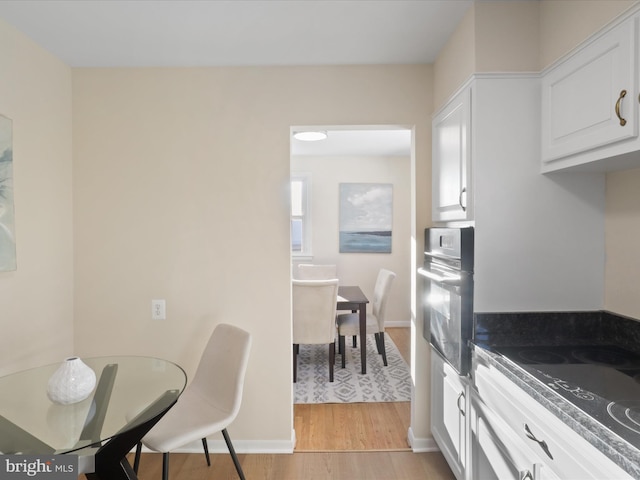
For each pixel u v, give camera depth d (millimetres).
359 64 2312
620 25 1201
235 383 1919
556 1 1562
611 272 1686
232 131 2320
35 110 2010
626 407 1085
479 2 1698
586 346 1658
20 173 1912
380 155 5227
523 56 1692
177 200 2326
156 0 1673
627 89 1175
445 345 1960
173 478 2119
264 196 2330
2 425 1278
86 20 1821
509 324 1713
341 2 1705
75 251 2328
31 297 1993
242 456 2324
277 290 2344
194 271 2342
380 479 2090
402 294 5297
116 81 2307
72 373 1445
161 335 2348
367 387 3314
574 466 1025
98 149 2314
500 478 1447
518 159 1700
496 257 1713
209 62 2266
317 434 2566
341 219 5254
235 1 1688
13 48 1863
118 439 1424
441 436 2121
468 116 1749
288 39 2016
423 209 2326
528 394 1247
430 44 2086
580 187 1710
